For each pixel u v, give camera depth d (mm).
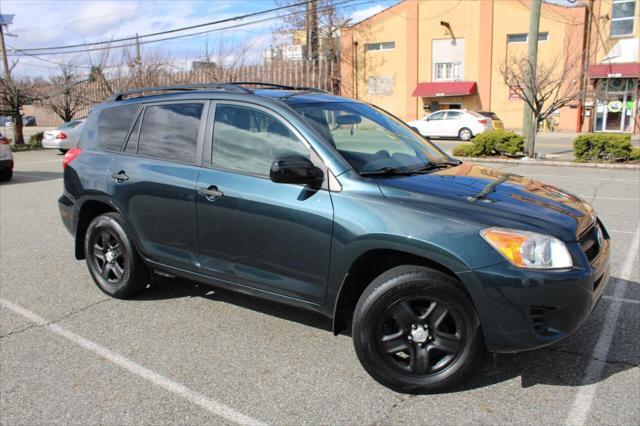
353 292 3537
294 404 3197
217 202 3922
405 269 3209
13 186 12703
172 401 3258
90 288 5238
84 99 28906
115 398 3305
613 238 6562
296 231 3547
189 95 4371
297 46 32938
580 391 3248
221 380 3482
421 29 33219
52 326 4355
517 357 3660
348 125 3990
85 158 4996
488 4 30906
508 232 3008
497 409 3090
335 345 3936
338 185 3445
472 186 3551
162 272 4523
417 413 3078
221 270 4043
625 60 28000
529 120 16062
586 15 28438
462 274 3012
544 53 29719
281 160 3369
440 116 26406
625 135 14258
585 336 3947
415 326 3229
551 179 11742
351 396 3268
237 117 4012
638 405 3086
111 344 4016
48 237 7391
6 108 27141
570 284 2965
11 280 5520
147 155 4543
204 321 4383
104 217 4820
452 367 3209
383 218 3215
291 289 3678
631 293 4742
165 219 4320
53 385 3463
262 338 4062
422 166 3943
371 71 35312
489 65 31531
